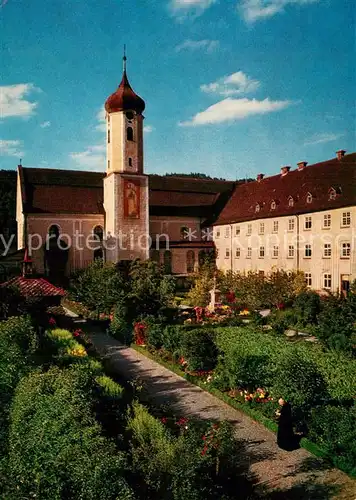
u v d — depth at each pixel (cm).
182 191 7288
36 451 1096
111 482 967
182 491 1138
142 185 6119
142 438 1375
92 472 959
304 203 5009
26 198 6091
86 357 2133
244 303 4169
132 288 3719
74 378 1421
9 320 2259
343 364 2200
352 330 2869
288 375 1753
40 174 6494
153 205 6869
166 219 6831
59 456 1031
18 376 1719
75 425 1114
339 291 4353
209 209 7181
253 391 2028
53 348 2309
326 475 1389
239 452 1548
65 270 6091
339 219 4491
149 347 2906
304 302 3631
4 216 9444
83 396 1275
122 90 5997
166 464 1200
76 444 1050
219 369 2258
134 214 6078
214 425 1572
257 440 1641
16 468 1104
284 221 5278
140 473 1236
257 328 3259
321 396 1714
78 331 3014
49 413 1191
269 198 5791
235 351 2186
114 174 5956
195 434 1346
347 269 4397
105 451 1030
